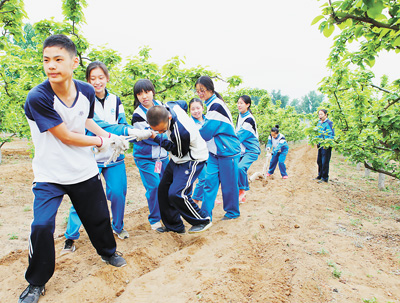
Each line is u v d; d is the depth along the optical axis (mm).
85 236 4117
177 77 7164
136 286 2797
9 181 7797
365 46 3918
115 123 3701
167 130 3652
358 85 6164
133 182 8688
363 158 6406
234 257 3404
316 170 12273
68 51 2268
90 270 3094
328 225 4840
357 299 2648
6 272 3152
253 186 8188
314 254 3557
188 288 2746
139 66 6512
